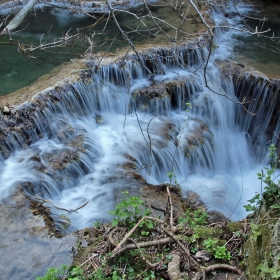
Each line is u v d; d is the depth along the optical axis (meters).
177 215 4.97
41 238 4.70
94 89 7.84
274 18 11.17
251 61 8.88
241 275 3.86
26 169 6.14
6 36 9.55
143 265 4.00
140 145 7.13
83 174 6.48
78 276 3.97
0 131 6.39
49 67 8.34
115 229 4.46
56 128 7.03
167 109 8.09
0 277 4.22
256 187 7.52
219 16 10.70
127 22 10.12
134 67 8.27
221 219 5.45
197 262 4.01
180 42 8.73
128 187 5.93
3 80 7.91
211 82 8.45
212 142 7.82
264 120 8.18
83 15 10.72
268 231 3.72
